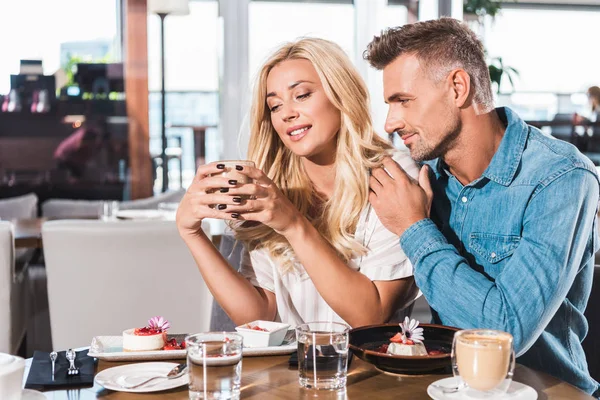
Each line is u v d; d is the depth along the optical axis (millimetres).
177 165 6051
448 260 1508
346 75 1823
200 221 1665
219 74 6078
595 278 1851
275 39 6137
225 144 6105
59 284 2850
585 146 6383
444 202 1771
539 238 1557
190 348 1166
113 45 5836
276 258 1820
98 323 2887
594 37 6371
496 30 6293
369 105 1870
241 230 1853
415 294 1824
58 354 1454
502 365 1136
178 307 2939
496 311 1464
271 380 1303
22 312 3369
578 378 1701
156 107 5969
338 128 1855
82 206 4883
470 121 1630
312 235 1635
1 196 5688
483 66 1640
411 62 1591
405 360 1285
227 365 1160
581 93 6379
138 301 2898
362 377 1317
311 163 1928
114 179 5906
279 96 1834
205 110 6066
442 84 1594
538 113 6355
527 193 1612
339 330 1300
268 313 1812
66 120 5785
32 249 3754
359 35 6227
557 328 1704
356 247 1774
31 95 5703
